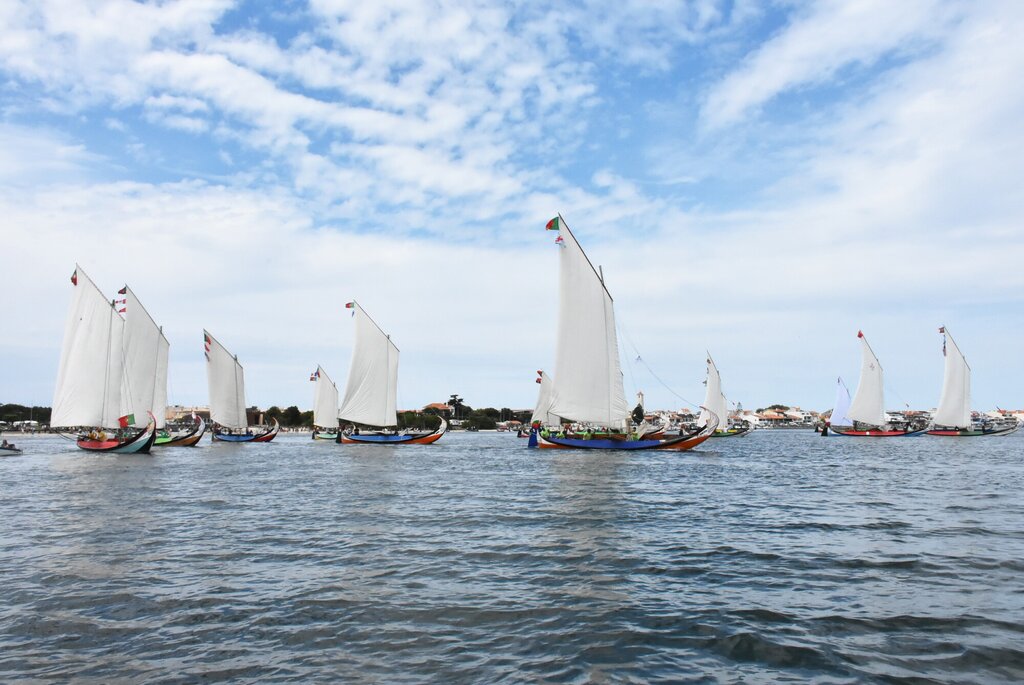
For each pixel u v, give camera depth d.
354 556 19.22
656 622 13.09
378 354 94.25
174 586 15.98
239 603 14.55
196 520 26.11
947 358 119.81
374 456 73.25
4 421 196.75
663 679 10.40
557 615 13.57
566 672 10.70
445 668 10.91
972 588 15.40
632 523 24.98
